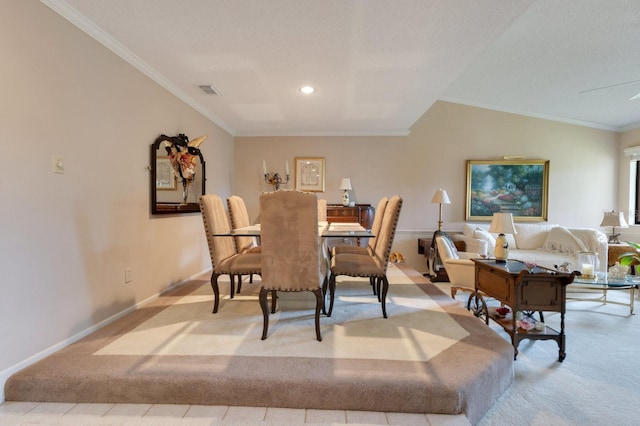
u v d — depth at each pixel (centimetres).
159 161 298
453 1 188
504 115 502
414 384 154
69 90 198
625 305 338
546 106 465
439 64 272
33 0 174
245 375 161
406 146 512
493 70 377
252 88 330
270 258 205
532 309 217
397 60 265
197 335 209
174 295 306
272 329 221
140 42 237
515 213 501
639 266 335
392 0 188
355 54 255
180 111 342
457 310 265
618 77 360
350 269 249
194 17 206
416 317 247
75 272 203
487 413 165
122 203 248
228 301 287
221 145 470
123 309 249
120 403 160
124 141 251
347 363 172
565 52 319
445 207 510
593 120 484
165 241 313
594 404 171
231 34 227
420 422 148
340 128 500
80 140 207
